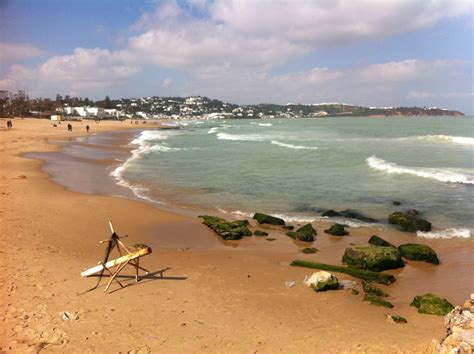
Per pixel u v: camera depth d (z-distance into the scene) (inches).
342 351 312.7
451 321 283.9
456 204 827.4
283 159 1550.2
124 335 327.3
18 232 580.4
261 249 587.5
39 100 7849.4
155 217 740.7
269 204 861.2
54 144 2030.0
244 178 1155.3
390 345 321.1
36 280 422.6
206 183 1088.2
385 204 844.6
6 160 1339.8
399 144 2043.6
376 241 607.2
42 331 324.8
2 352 293.3
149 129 4468.5
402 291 451.5
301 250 588.1
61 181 1040.2
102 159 1544.0
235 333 339.3
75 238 584.7
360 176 1145.4
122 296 402.0
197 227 688.4
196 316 366.9
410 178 1091.9
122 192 960.3
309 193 956.0
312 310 389.7
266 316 374.0
